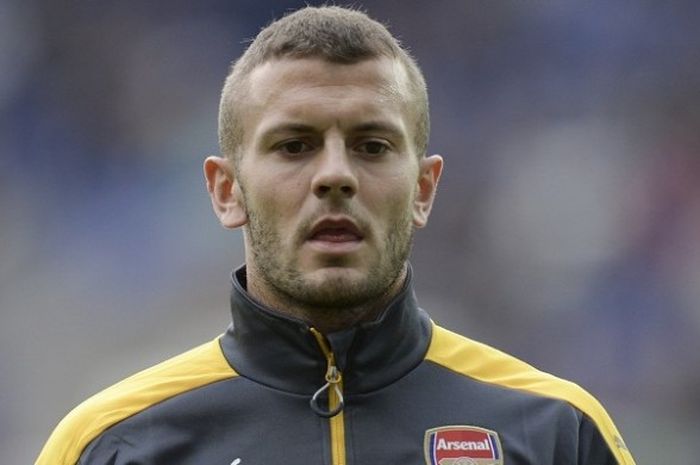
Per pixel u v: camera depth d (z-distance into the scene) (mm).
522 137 44812
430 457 9875
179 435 10016
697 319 39281
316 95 9758
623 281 40125
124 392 10328
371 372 10195
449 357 10570
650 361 38812
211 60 47656
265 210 9852
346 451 9891
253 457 9883
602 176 43000
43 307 42094
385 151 9836
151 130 46750
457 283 41188
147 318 41656
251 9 48062
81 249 44094
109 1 48344
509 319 40469
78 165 46312
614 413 38281
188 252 42719
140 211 44594
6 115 47031
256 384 10227
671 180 42531
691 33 45656
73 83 47656
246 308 10289
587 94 45562
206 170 10664
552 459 9914
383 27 10398
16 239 44312
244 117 10102
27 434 38719
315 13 10234
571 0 46688
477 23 46969
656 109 44719
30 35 48156
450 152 44875
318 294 9688
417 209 10547
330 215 9594
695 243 40719
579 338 39625
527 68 46156
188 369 10453
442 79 46469
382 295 10133
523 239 41938
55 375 40312
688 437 37219
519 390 10352
